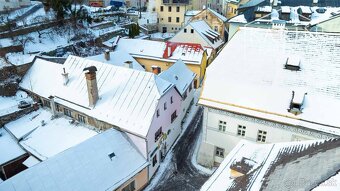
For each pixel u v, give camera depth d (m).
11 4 55.25
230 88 24.73
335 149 14.00
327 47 23.41
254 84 24.17
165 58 45.94
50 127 28.33
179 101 31.72
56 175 19.97
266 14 41.78
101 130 27.11
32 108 31.14
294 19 39.22
